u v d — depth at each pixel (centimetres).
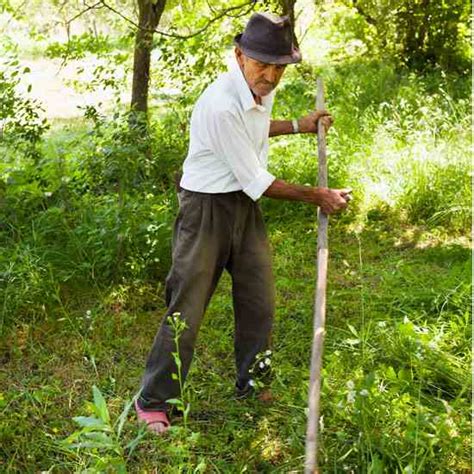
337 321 460
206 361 424
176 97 734
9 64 603
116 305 483
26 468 341
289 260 548
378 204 632
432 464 318
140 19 636
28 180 560
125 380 409
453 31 1071
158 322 469
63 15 711
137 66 659
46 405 385
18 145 582
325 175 369
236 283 367
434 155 661
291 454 346
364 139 726
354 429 338
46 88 1157
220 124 325
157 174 604
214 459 344
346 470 313
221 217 346
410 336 407
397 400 342
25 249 501
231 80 329
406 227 609
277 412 374
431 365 394
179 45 640
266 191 338
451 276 492
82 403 390
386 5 1048
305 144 716
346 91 899
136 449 348
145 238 512
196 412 380
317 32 1309
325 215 347
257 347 373
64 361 429
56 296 451
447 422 336
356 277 525
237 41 326
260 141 342
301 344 434
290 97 892
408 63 1101
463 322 436
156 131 670
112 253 503
